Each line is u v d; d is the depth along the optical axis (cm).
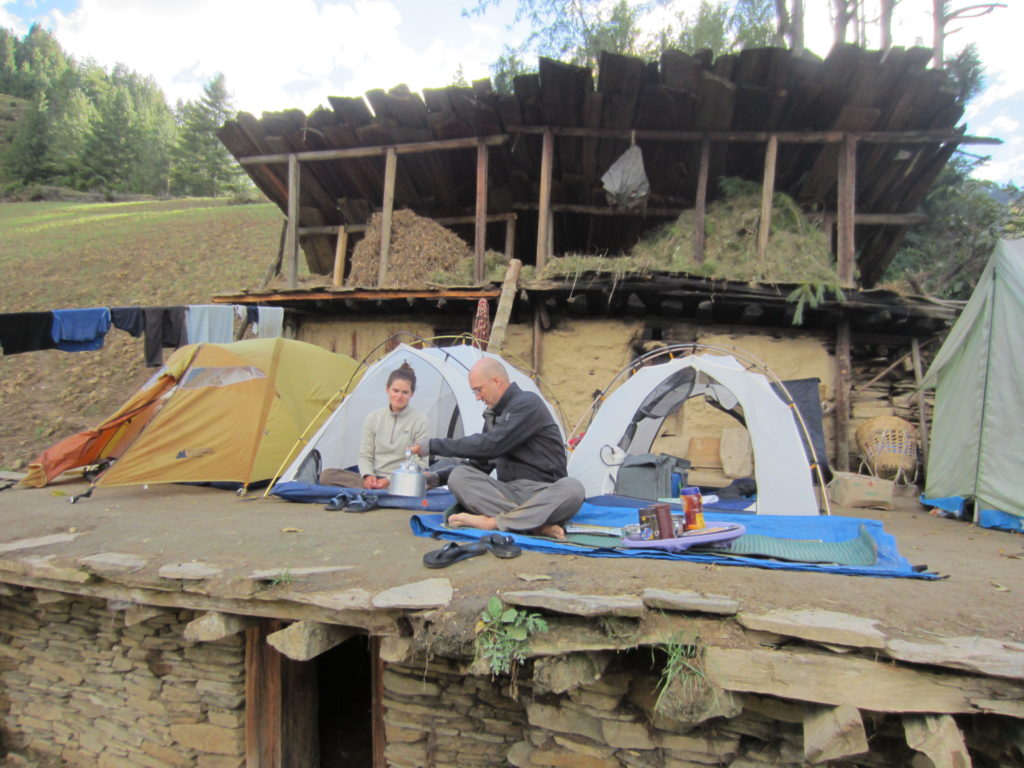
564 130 837
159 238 2958
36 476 613
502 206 1034
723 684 231
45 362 1664
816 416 721
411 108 840
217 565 321
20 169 5494
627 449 588
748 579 289
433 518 431
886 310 728
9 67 8906
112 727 402
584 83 762
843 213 792
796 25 1338
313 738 405
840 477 659
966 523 570
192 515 465
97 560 337
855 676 219
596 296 784
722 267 773
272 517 457
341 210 1086
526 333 854
